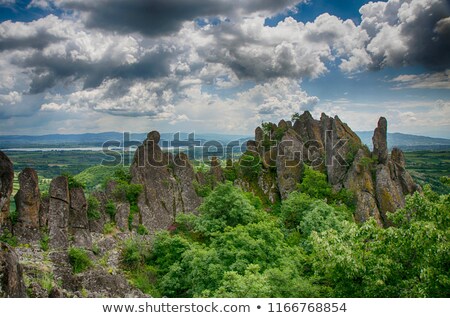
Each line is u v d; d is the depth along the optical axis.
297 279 49.09
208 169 119.19
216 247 66.62
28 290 41.06
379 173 107.19
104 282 56.66
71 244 65.00
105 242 71.00
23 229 62.25
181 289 65.44
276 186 116.56
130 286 60.62
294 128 136.25
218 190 84.56
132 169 94.19
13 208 80.12
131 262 69.31
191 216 86.06
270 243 64.31
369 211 101.62
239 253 58.28
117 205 83.06
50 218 65.56
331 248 38.59
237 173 121.31
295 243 78.56
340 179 112.50
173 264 67.75
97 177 127.25
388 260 36.12
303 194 96.56
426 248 35.53
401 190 109.81
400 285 36.53
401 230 37.25
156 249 74.56
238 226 66.88
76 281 53.88
